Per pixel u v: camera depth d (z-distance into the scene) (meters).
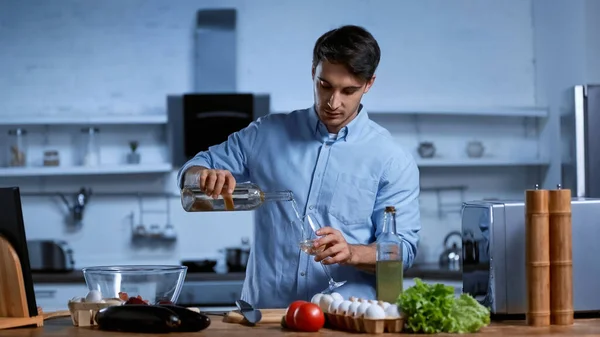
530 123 6.12
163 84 5.88
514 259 2.40
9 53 5.82
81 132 5.70
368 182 2.73
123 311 2.14
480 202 2.51
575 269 2.44
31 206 5.82
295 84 5.93
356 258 2.46
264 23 5.93
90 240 5.84
